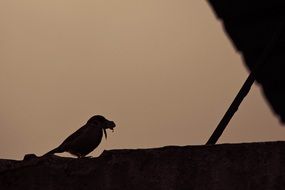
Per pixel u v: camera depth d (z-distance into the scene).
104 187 8.86
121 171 8.86
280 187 8.45
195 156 8.72
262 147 8.60
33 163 9.11
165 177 8.73
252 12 10.30
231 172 8.59
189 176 8.68
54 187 9.00
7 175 9.11
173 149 8.79
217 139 9.14
